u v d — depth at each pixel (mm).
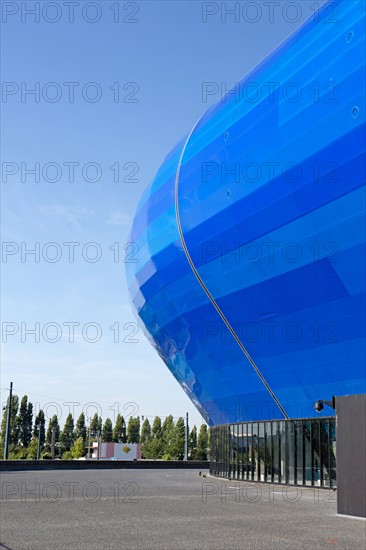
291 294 27484
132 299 43125
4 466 50344
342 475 17078
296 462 30219
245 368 32469
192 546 11039
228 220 29781
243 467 34781
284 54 27406
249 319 30531
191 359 37156
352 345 25578
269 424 32312
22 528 13250
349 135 23203
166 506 19141
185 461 62688
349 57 23438
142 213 39469
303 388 29156
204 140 32344
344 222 23938
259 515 16750
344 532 13281
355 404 17078
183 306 35156
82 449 119875
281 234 26844
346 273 24562
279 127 26641
